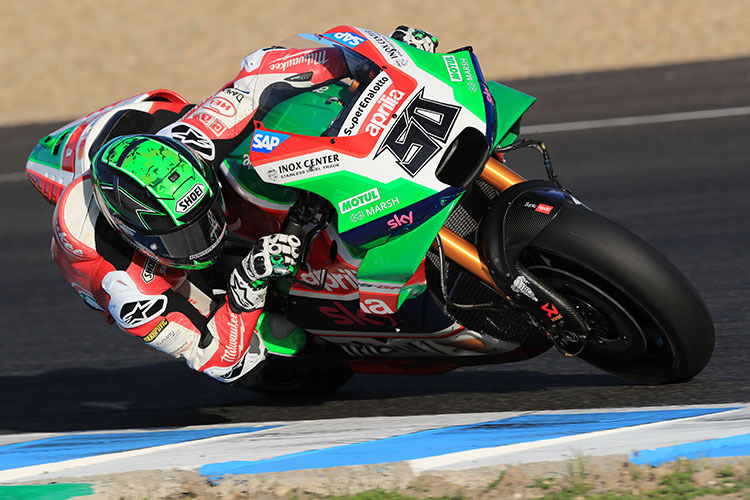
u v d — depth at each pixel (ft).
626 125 111.55
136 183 37.52
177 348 41.63
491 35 167.84
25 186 109.60
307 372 50.24
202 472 36.42
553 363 51.13
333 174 38.29
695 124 108.47
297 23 182.70
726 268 66.08
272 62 42.39
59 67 168.35
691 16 167.94
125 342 63.26
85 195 41.14
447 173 39.27
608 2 178.81
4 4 205.16
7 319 70.23
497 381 49.29
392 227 38.32
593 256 38.73
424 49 45.52
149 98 47.11
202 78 159.43
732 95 118.83
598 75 139.03
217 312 42.11
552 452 35.14
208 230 38.65
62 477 37.19
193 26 185.68
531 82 139.54
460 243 40.93
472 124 39.34
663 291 39.01
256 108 41.29
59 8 201.57
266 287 41.34
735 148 97.91
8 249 88.48
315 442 39.22
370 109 39.22
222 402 51.62
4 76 164.96
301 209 39.29
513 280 39.70
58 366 59.98
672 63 142.92
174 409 50.98
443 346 44.11
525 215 39.70
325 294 42.88
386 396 49.14
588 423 38.68
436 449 36.68
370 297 40.06
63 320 69.00
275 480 35.14
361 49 41.70
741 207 79.97
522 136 112.47
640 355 42.91
